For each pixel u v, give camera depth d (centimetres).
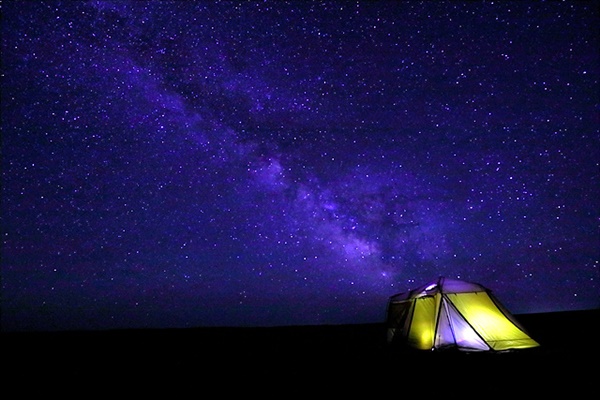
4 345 1028
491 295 782
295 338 1080
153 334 1291
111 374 620
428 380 505
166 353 834
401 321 850
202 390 503
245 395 471
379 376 543
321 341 987
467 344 714
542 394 417
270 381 539
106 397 487
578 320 1164
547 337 824
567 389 430
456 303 766
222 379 561
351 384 504
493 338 716
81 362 738
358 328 1359
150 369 653
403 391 460
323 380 532
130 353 840
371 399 433
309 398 447
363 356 721
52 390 529
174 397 475
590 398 398
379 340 958
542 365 555
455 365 591
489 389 447
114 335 1269
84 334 1323
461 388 459
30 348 957
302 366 641
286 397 455
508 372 523
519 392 429
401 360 659
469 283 812
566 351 657
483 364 586
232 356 771
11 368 690
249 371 612
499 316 754
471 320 743
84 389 529
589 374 489
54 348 948
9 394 516
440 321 758
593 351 647
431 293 807
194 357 769
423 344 756
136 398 477
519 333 729
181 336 1209
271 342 991
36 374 634
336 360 687
